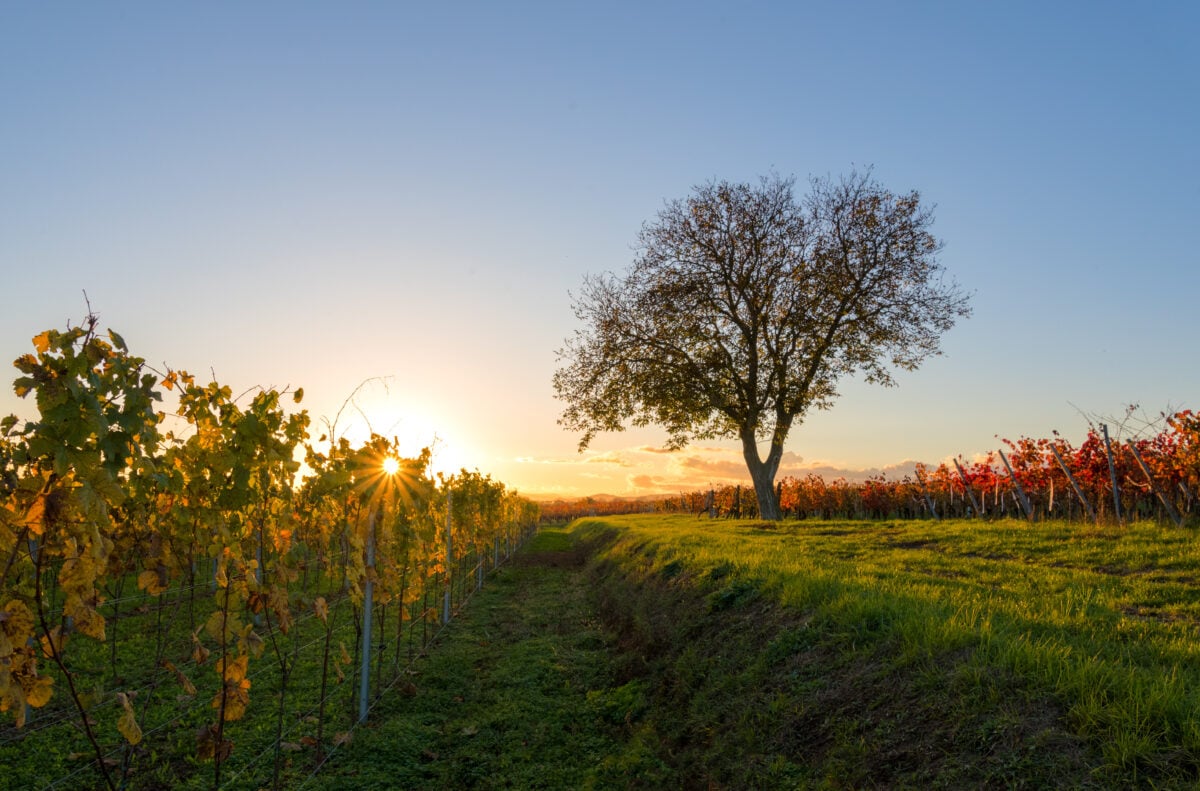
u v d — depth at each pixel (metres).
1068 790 3.85
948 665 5.48
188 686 5.07
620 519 40.06
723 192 27.16
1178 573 8.87
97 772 5.79
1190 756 3.83
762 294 27.02
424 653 10.38
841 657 6.32
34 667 3.28
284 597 5.59
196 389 5.93
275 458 5.68
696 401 26.34
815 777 4.98
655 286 27.12
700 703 6.96
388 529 8.57
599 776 6.34
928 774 4.43
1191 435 13.97
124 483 5.85
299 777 6.04
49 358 3.21
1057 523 14.88
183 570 6.14
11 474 3.29
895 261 26.16
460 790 6.15
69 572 3.49
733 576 9.98
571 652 10.56
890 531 15.97
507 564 24.12
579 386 28.42
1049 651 5.18
